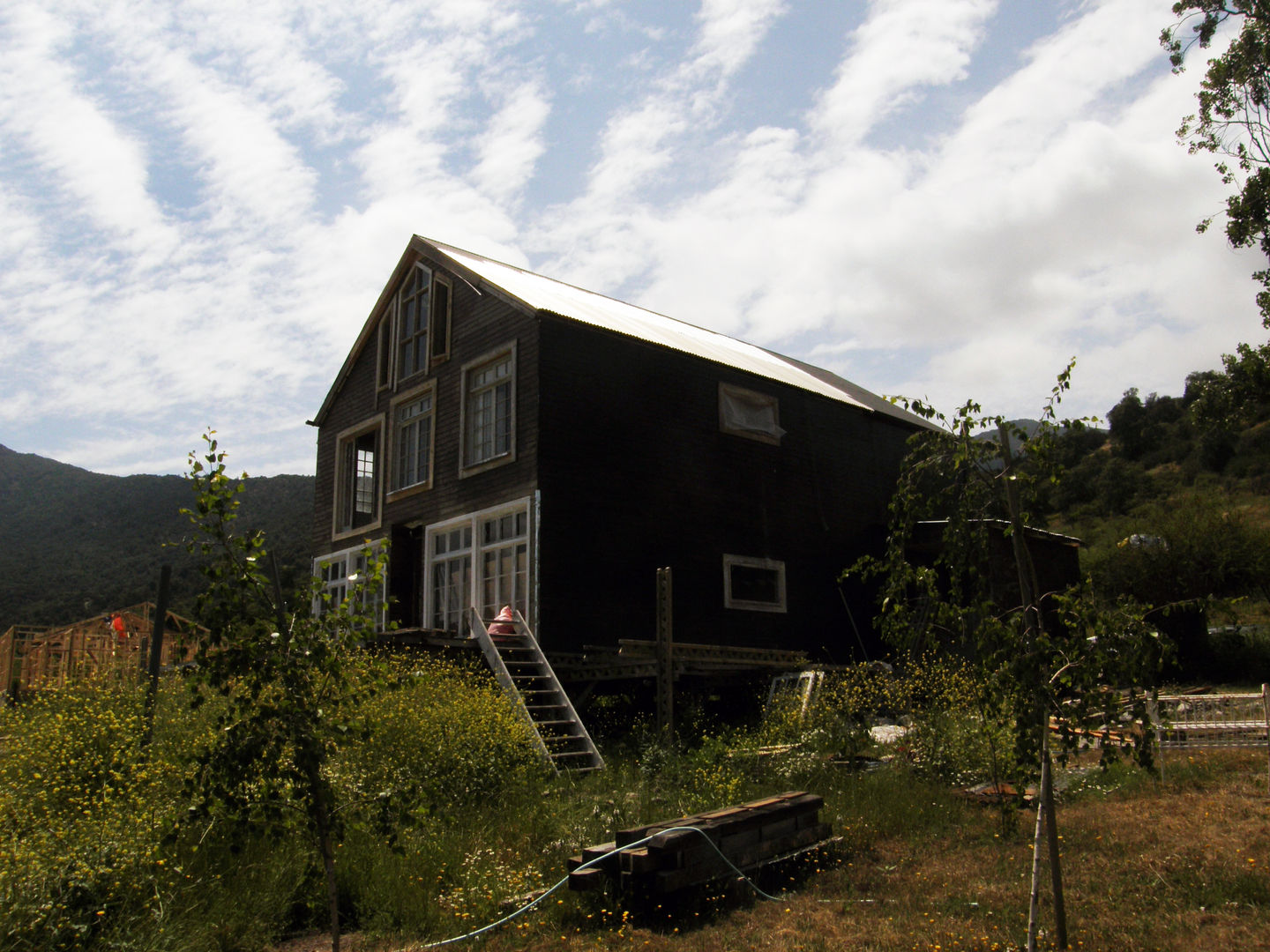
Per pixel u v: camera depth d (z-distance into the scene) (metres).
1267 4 19.56
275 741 4.52
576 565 14.85
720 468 17.52
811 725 11.32
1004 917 5.75
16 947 4.98
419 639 12.45
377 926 6.03
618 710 15.24
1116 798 8.84
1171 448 63.31
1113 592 24.25
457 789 8.43
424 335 18.59
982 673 5.46
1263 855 6.51
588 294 21.09
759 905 6.33
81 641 24.28
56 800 7.24
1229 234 20.77
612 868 6.29
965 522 5.61
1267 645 22.09
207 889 6.03
